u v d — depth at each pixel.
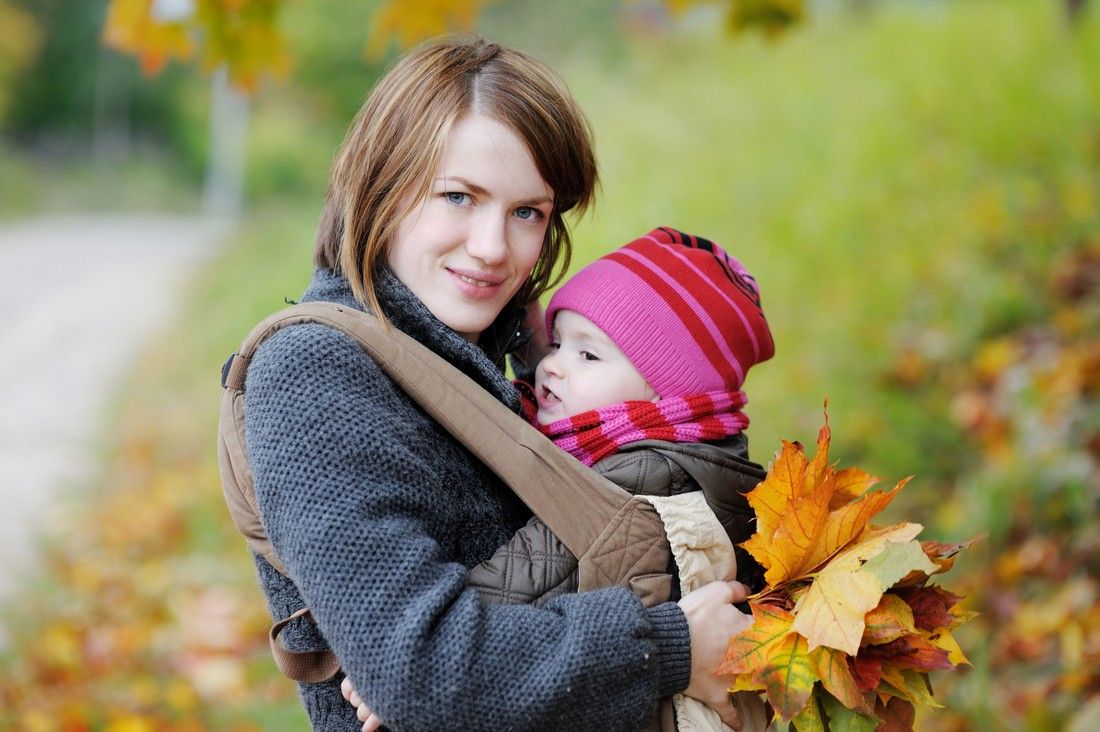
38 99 39.81
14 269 17.05
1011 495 3.81
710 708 1.60
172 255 19.91
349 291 1.66
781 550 1.61
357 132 1.68
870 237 5.61
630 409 1.73
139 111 40.91
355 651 1.37
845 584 1.54
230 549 5.47
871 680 1.54
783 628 1.57
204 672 3.94
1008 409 4.25
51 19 39.81
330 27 29.17
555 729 1.42
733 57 9.01
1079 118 5.80
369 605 1.38
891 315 5.05
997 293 4.84
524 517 1.69
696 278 1.82
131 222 28.06
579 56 12.56
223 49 3.16
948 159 5.91
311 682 1.60
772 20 3.53
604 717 1.45
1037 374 4.26
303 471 1.43
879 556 1.54
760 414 4.78
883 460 4.35
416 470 1.49
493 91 1.62
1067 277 4.84
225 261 16.28
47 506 6.22
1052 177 5.51
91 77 39.88
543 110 1.64
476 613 1.41
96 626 4.50
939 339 4.82
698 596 1.60
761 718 1.70
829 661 1.53
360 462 1.45
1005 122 5.98
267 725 3.60
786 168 6.55
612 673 1.45
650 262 1.82
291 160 33.25
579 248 6.39
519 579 1.54
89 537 5.67
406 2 3.42
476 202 1.63
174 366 9.91
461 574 1.44
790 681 1.52
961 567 3.71
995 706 3.18
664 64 10.10
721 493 1.71
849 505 1.66
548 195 1.68
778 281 5.55
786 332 5.20
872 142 6.35
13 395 9.10
